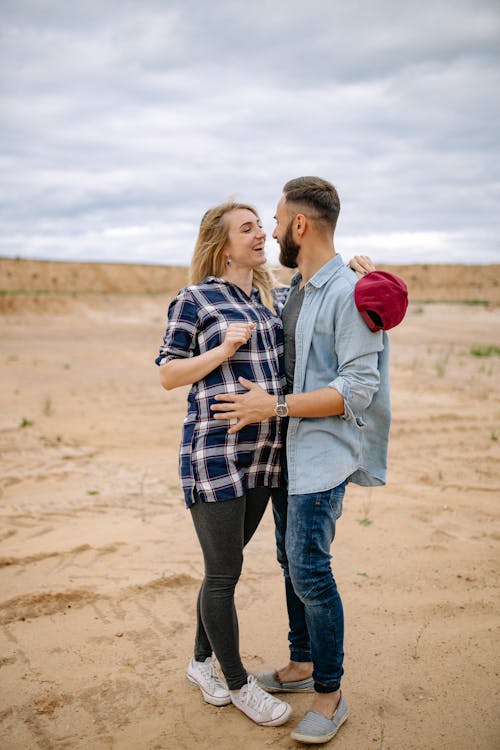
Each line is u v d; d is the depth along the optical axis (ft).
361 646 10.43
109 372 43.34
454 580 12.68
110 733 8.48
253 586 12.60
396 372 40.06
